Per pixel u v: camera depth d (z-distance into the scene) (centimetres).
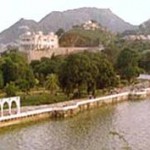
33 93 19925
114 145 11681
